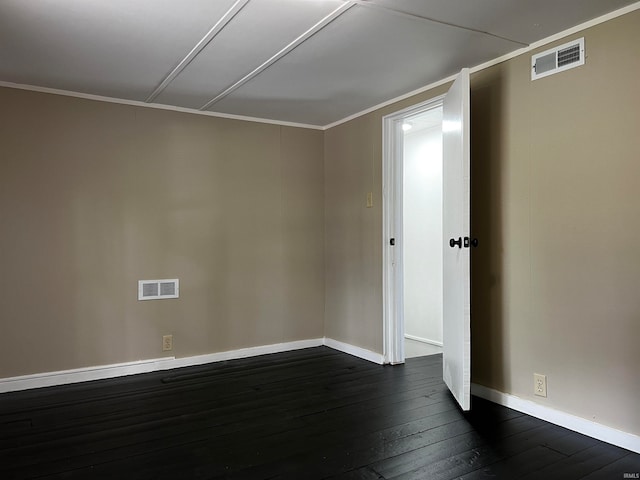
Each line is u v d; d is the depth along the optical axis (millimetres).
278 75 3158
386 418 2746
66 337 3449
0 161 3240
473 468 2148
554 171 2613
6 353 3258
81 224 3510
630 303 2285
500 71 2900
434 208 4809
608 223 2369
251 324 4250
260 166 4305
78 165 3498
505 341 2908
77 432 2568
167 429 2605
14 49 2688
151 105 3785
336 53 2791
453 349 3018
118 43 2615
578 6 2266
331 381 3477
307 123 4520
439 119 4500
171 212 3869
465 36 2584
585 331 2477
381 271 3938
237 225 4184
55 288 3414
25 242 3318
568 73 2535
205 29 2445
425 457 2258
